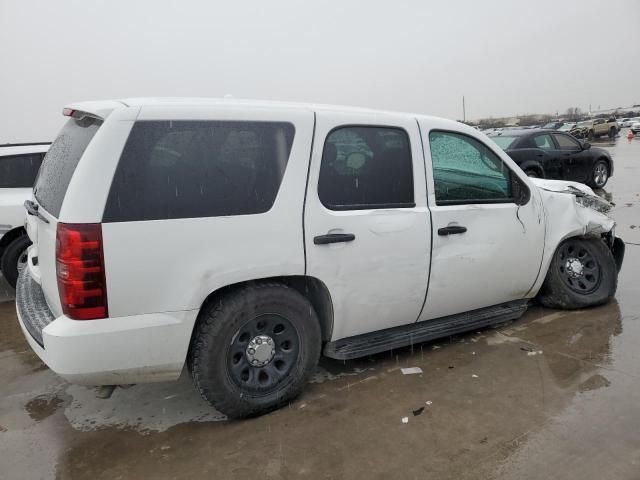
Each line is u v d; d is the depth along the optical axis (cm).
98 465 272
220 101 301
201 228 278
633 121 4884
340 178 322
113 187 260
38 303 318
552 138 1180
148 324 270
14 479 262
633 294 497
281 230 299
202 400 336
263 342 305
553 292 456
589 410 303
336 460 268
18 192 559
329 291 320
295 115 309
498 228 391
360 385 345
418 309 364
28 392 353
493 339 410
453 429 291
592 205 480
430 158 360
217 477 258
